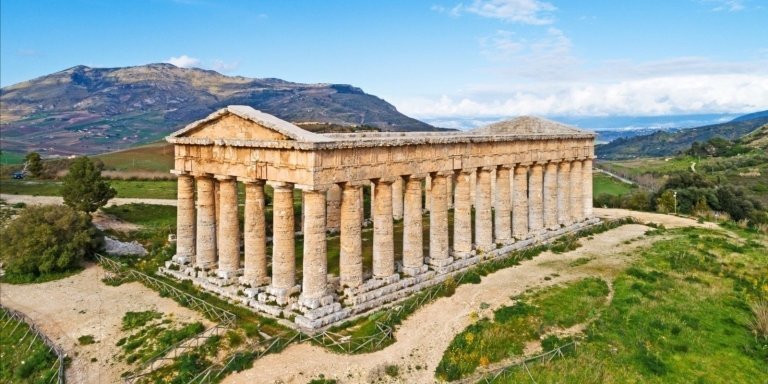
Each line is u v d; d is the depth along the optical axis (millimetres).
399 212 75500
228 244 43938
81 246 52375
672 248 59250
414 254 45719
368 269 47750
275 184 38719
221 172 43312
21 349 36000
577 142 69625
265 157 39594
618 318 38719
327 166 37312
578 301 41281
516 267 50594
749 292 45719
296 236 62562
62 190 68000
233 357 31312
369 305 39438
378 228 42750
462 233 51281
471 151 51375
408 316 38125
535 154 61219
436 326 36594
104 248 56344
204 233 45875
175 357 32312
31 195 93750
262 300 39344
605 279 47625
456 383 30422
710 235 68000
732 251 59594
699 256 56000
